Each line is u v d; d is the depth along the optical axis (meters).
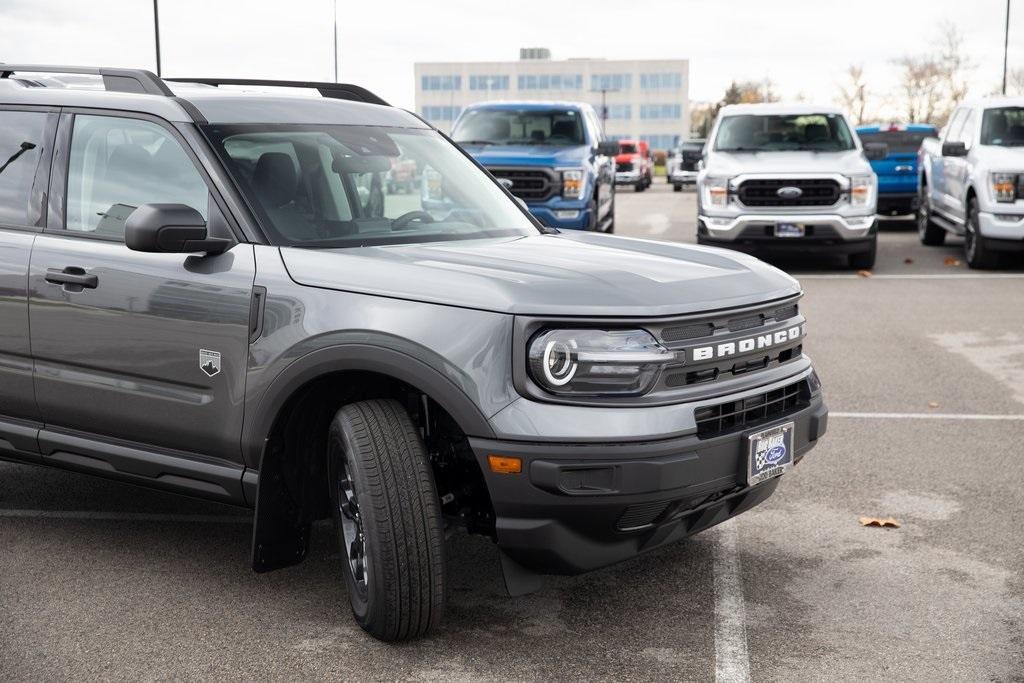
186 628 3.69
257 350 3.67
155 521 4.81
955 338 9.25
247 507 3.90
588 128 14.29
